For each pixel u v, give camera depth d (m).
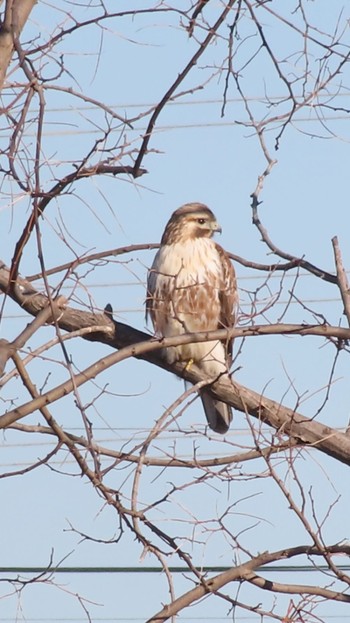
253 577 9.02
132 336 10.14
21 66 7.98
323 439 9.64
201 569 9.29
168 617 8.57
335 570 8.90
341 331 9.34
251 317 9.31
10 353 8.46
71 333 9.40
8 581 8.66
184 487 8.52
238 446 8.62
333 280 10.45
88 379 8.80
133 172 8.78
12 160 7.83
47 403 8.63
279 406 10.01
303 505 8.69
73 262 8.52
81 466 8.58
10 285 9.34
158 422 8.58
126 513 8.42
